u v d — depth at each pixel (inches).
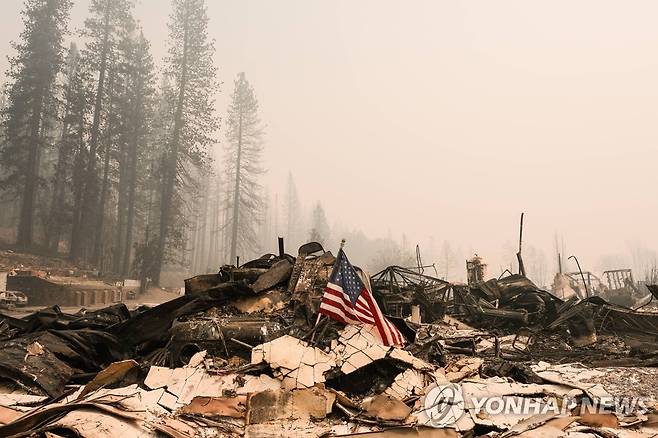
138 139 2085.4
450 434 264.2
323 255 455.8
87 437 231.5
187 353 370.6
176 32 1982.0
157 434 247.9
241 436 259.6
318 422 277.7
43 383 326.3
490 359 449.1
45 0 1752.0
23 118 1879.9
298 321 385.7
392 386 316.8
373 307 357.1
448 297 772.6
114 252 1953.7
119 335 433.4
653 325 587.2
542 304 692.7
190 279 462.0
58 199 2030.0
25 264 1466.5
